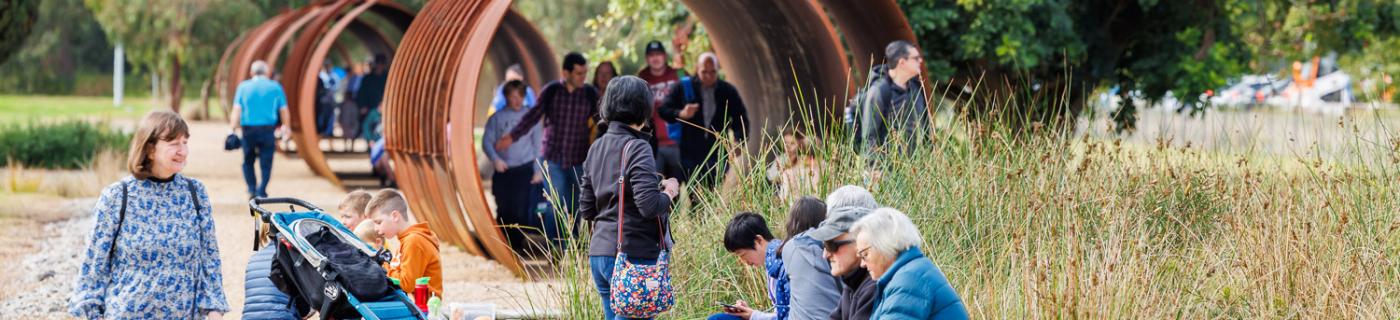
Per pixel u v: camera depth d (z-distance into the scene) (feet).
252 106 42.47
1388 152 22.54
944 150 22.04
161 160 14.94
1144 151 24.64
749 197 21.21
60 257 30.22
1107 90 42.47
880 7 28.43
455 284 26.05
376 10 60.85
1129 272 16.60
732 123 30.58
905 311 12.42
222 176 53.06
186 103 160.35
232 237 33.24
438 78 30.07
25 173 48.52
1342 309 16.69
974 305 17.24
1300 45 50.21
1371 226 20.18
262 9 121.49
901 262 12.69
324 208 41.45
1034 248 18.67
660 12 43.88
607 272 17.24
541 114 30.40
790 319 15.49
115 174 48.32
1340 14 46.73
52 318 23.02
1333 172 22.58
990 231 19.86
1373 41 47.37
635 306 16.83
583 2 84.94
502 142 31.27
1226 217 20.65
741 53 33.47
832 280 15.19
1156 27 42.09
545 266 28.14
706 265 20.57
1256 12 45.44
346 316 16.44
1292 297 17.70
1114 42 42.39
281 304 16.76
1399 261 19.13
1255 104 29.91
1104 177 21.54
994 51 38.86
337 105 71.41
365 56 133.69
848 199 16.84
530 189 32.24
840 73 29.53
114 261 14.83
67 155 59.52
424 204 32.96
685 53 42.19
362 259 16.75
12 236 33.65
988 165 21.04
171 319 14.96
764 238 16.67
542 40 51.26
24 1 57.16
